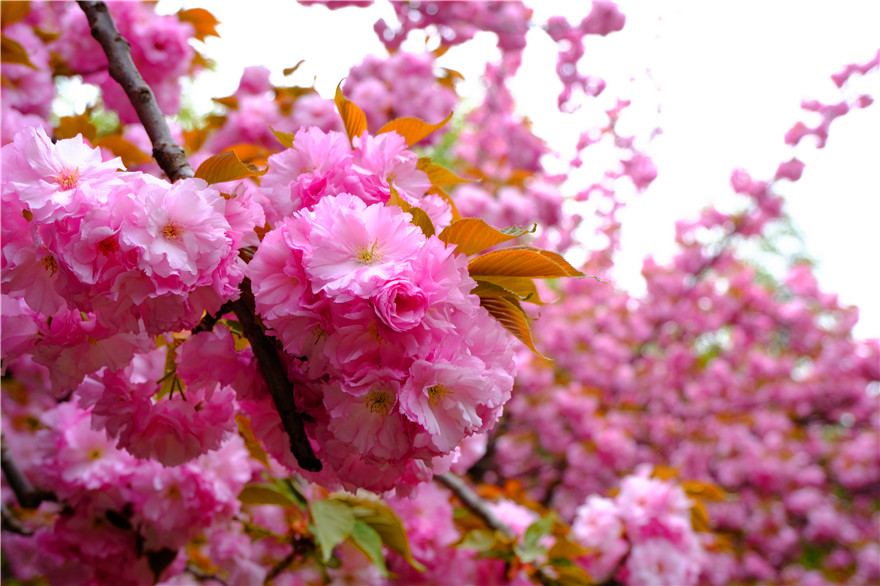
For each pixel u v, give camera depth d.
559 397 2.38
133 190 0.38
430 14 1.69
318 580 0.99
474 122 2.47
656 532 0.94
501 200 1.61
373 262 0.38
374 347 0.38
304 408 0.42
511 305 0.42
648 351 3.13
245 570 0.68
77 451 0.61
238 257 0.40
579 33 2.00
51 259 0.39
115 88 0.99
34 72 0.92
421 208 0.43
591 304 2.95
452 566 0.96
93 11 0.53
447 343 0.38
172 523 0.59
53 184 0.38
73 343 0.42
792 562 2.98
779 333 3.01
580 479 2.43
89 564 0.61
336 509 0.68
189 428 0.47
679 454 2.64
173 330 0.39
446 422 0.38
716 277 2.99
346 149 0.45
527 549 0.85
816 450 2.88
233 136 1.07
